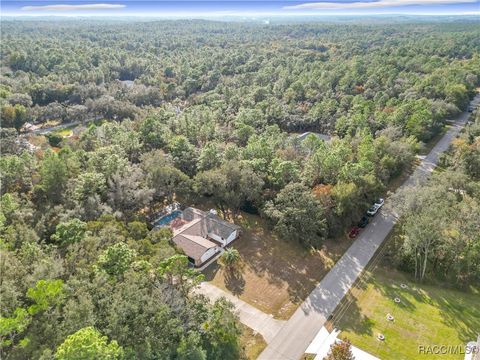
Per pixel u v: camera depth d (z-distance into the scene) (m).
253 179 51.03
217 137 78.31
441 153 74.25
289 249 47.91
